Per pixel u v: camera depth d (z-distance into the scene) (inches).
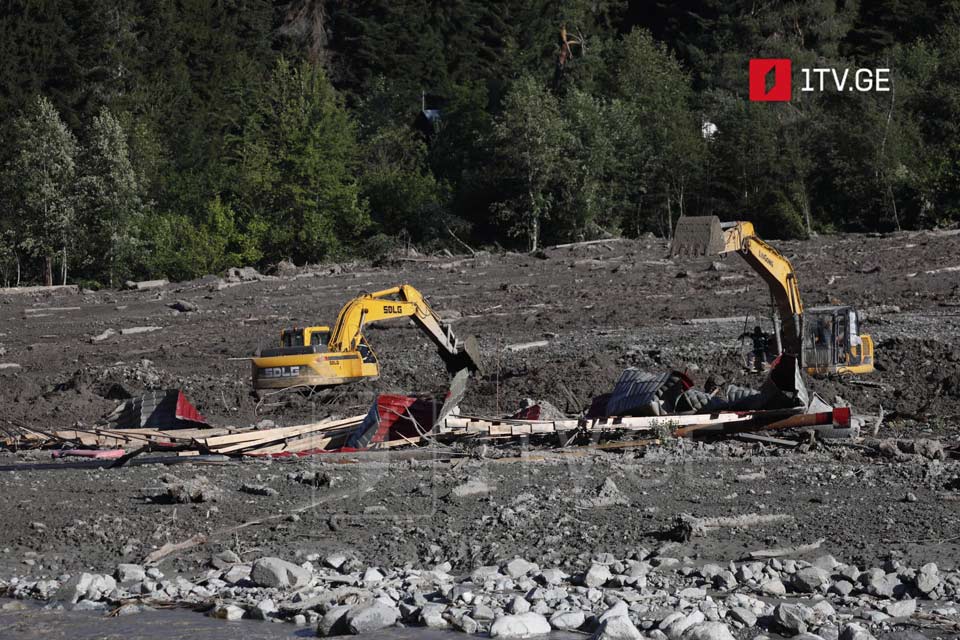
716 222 2266.2
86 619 1150.3
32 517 1605.6
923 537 1350.9
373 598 1176.2
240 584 1273.4
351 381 2915.8
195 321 5004.9
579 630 1051.9
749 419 2055.9
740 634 1024.9
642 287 5270.7
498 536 1437.0
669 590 1176.2
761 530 1424.7
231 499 1694.1
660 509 1550.2
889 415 2326.5
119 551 1432.1
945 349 2938.0
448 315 4613.7
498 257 6939.0
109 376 3356.3
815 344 2751.0
